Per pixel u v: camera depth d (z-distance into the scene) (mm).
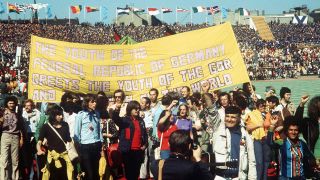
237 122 7320
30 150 10758
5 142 10227
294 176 7039
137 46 11961
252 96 11188
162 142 9039
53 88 11797
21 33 87188
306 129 7492
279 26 108562
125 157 9250
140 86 11867
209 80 11680
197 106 10531
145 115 10570
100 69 11922
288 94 10531
